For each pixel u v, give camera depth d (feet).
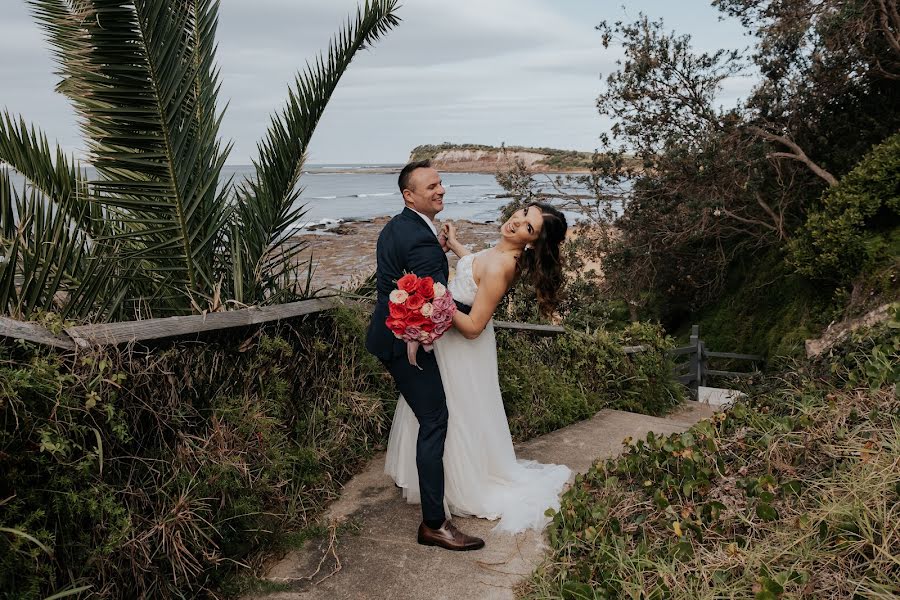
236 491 8.21
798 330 33.76
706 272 44.98
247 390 9.14
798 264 33.68
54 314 6.71
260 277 11.83
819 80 36.65
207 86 11.80
